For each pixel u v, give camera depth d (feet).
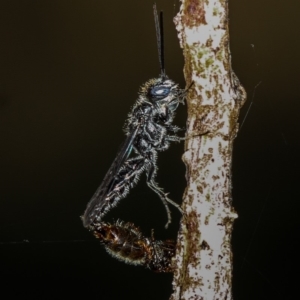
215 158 0.34
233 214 0.34
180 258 0.34
